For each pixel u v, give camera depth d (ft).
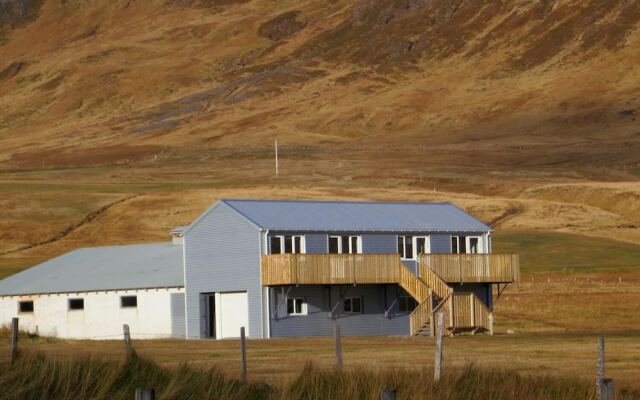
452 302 557.74
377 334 594.65
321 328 577.84
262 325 561.84
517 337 518.78
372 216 615.98
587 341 470.80
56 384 235.20
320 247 582.76
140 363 244.83
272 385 243.40
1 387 232.32
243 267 571.69
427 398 230.07
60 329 614.75
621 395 239.30
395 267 583.99
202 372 241.96
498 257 617.21
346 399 230.68
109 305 607.37
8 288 636.48
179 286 592.60
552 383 241.96
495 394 235.61
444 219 636.89
